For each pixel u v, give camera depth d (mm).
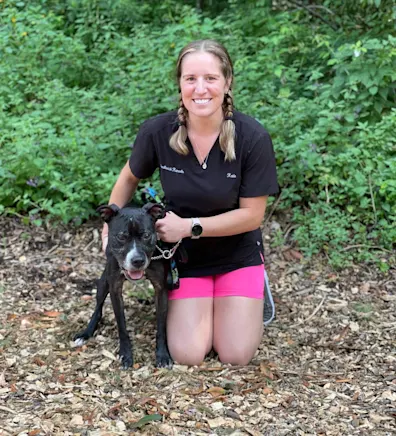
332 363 3793
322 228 4883
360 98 5461
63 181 5203
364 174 5086
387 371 3699
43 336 3967
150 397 3369
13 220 5195
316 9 7301
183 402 3340
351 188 5055
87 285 4598
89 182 5188
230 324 3750
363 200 4961
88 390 3436
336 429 3160
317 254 4934
